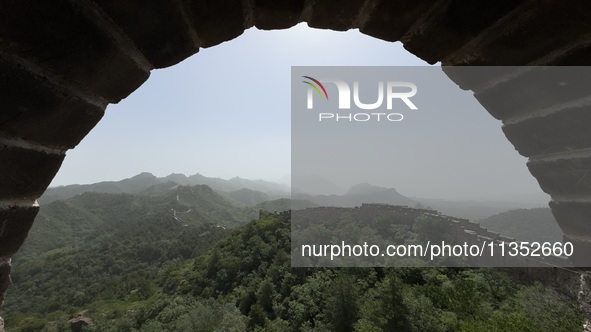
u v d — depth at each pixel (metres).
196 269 42.03
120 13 0.89
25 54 0.75
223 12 1.06
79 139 1.03
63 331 42.69
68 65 0.83
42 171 0.93
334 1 1.11
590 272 1.33
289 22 1.20
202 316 25.42
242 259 33.06
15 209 0.89
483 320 11.60
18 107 0.77
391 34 1.22
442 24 1.10
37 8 0.73
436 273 16.95
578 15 0.86
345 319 15.52
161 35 1.03
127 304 45.94
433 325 12.46
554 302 12.17
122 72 1.02
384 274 17.72
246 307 25.22
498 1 0.94
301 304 19.53
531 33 0.99
